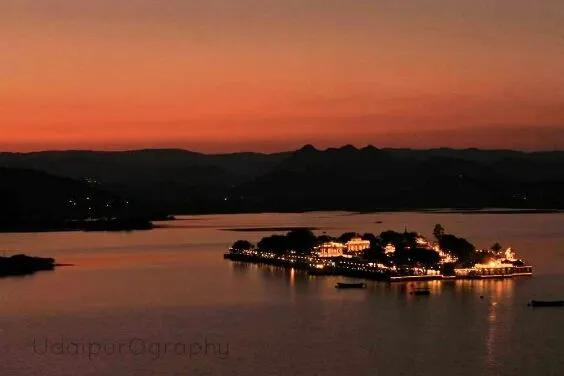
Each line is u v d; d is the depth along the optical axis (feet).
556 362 541.34
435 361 543.39
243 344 587.27
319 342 594.24
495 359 548.31
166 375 506.89
